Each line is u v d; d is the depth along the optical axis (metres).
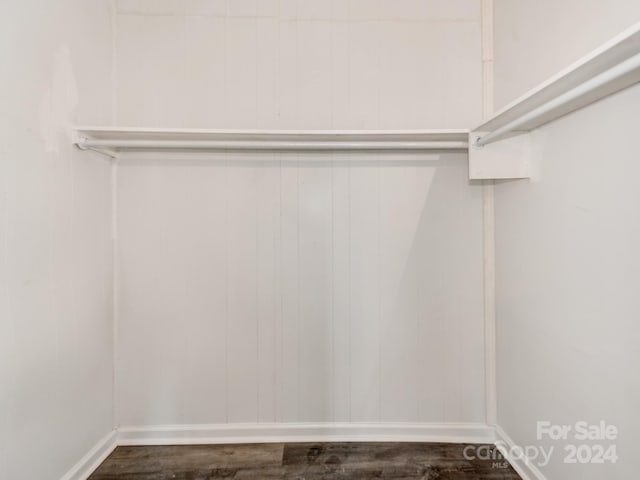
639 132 0.76
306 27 1.49
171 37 1.48
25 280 1.01
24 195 1.00
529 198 1.20
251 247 1.50
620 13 0.82
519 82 1.28
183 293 1.49
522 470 1.26
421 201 1.50
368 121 1.50
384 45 1.49
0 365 0.92
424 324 1.51
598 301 0.89
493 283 1.47
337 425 1.50
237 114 1.49
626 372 0.81
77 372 1.24
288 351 1.51
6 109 0.94
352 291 1.51
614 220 0.83
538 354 1.16
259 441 1.48
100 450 1.36
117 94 1.47
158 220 1.49
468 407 1.50
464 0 1.48
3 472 0.93
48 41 1.10
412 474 1.29
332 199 1.50
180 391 1.49
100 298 1.38
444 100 1.50
